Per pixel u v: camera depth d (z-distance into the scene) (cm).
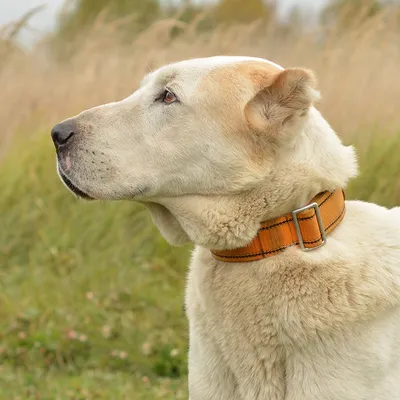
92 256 755
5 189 856
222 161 331
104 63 1006
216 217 334
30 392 550
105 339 640
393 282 324
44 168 866
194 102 337
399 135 788
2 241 802
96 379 583
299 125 326
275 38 1062
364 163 763
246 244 333
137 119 349
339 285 318
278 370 326
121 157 346
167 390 553
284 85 325
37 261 764
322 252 325
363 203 361
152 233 772
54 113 994
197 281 349
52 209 816
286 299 321
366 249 331
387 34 929
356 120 846
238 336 330
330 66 909
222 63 346
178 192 341
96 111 358
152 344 629
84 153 349
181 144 338
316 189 333
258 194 331
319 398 315
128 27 1185
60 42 1098
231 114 331
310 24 1077
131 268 736
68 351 624
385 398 314
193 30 1024
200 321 345
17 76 1044
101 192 348
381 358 315
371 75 881
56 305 689
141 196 347
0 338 644
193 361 349
